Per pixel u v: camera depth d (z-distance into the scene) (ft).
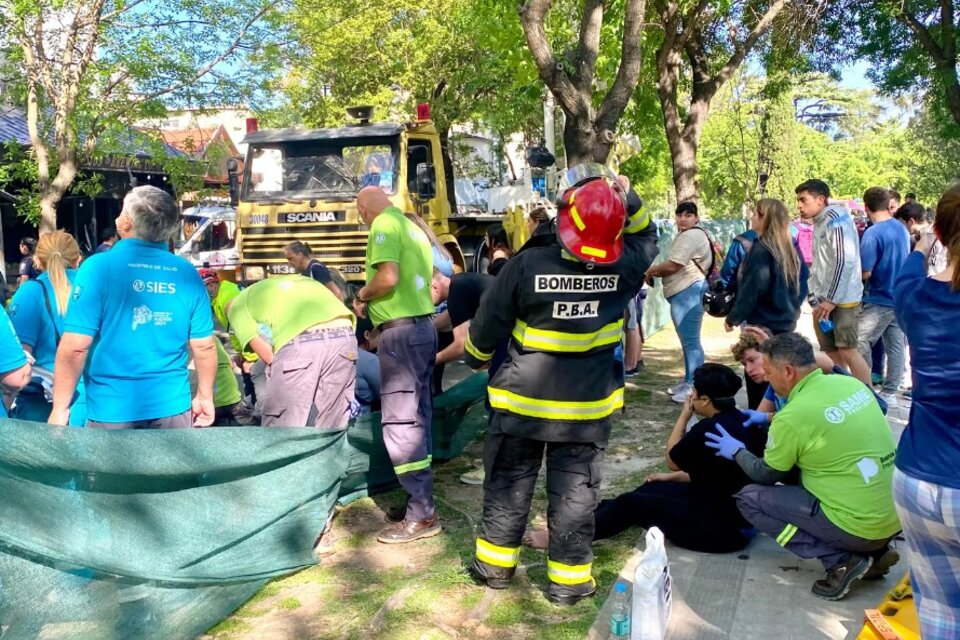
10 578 10.29
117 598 11.57
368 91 75.82
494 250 29.45
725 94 106.93
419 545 16.10
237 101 46.09
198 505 12.99
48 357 17.61
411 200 37.91
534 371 13.00
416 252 16.35
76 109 40.75
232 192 40.68
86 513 11.25
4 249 57.77
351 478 18.37
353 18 69.62
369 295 15.96
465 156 74.74
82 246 62.34
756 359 17.60
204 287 14.07
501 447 13.61
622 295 13.17
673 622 12.78
